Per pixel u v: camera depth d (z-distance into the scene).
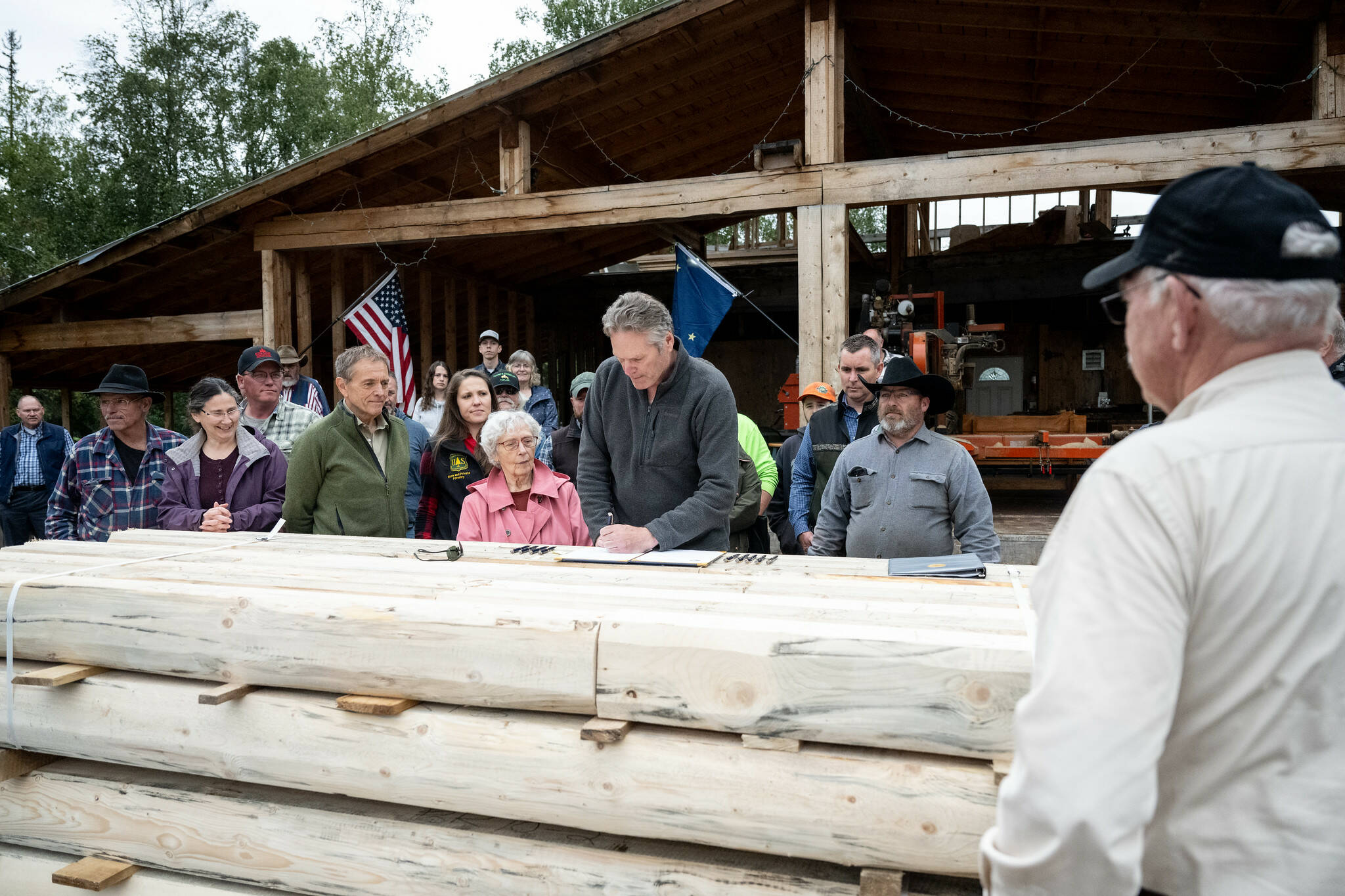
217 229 8.70
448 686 1.65
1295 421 0.96
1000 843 0.95
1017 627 1.53
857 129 10.60
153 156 18.67
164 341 9.23
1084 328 12.98
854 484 3.32
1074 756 0.87
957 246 12.42
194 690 1.85
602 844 1.62
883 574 2.11
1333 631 0.92
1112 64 8.49
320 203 9.04
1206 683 0.95
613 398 2.99
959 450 3.21
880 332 6.54
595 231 11.17
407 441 3.69
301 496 3.42
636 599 1.78
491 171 9.17
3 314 9.60
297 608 1.76
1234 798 0.95
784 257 12.82
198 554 2.46
